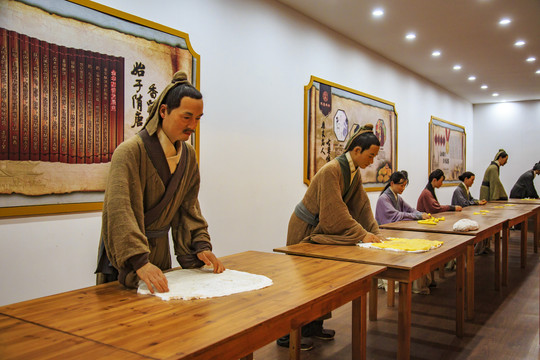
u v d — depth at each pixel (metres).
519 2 4.51
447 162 9.38
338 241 2.50
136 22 3.06
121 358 0.88
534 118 10.36
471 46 6.05
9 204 2.42
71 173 2.71
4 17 2.40
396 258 2.10
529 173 8.16
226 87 3.85
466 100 10.51
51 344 0.95
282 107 4.54
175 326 1.07
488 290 4.14
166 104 1.47
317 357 2.51
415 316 3.33
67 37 2.68
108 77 2.90
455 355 2.57
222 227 3.84
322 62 5.18
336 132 5.43
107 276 1.67
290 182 4.66
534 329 3.03
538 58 6.68
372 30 5.39
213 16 3.71
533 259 5.79
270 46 4.37
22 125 2.48
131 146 1.47
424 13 4.82
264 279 1.55
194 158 1.67
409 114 7.55
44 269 2.60
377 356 2.54
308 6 4.63
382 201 4.16
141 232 1.44
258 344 1.12
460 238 2.89
